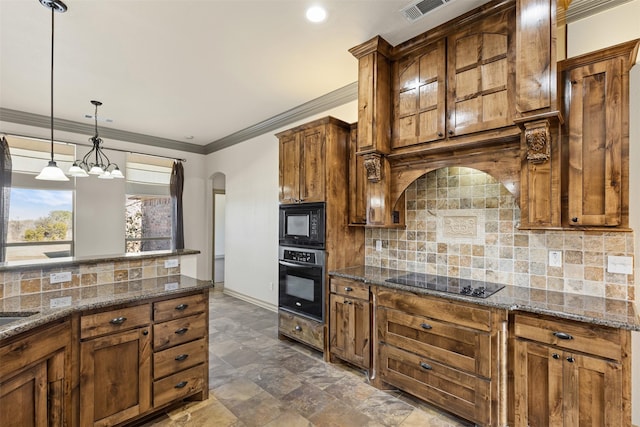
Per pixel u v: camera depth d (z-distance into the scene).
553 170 1.89
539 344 1.83
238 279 5.40
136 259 2.51
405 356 2.41
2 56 2.83
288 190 3.52
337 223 3.16
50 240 4.55
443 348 2.21
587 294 2.11
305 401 2.41
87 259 2.31
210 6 2.16
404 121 2.58
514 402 1.93
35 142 4.41
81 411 1.83
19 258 4.30
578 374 1.71
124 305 2.01
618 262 2.01
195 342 2.35
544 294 2.15
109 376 1.94
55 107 4.10
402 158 2.67
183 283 2.42
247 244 5.20
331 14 2.26
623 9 2.01
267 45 2.66
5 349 1.42
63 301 1.90
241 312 4.63
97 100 3.88
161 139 5.64
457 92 2.27
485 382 2.01
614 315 1.68
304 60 2.92
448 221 2.78
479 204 2.61
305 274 3.27
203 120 4.69
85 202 4.81
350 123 3.40
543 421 1.82
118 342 1.97
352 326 2.83
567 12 2.16
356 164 3.19
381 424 2.15
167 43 2.63
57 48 2.70
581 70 1.85
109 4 2.13
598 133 1.80
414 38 2.49
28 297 1.98
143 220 5.49
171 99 3.86
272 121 4.58
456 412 2.14
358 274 2.88
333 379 2.74
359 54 2.67
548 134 1.84
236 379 2.73
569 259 2.18
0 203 3.96
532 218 1.95
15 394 1.49
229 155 5.60
